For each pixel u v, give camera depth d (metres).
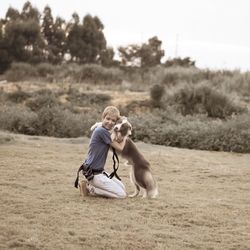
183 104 22.56
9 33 40.41
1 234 6.22
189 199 8.60
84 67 34.66
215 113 21.95
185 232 6.75
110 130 8.63
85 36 44.03
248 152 15.25
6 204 7.63
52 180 9.62
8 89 28.23
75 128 17.72
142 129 17.03
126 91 27.53
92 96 24.81
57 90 26.36
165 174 10.98
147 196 8.50
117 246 6.05
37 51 41.03
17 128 18.23
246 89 28.17
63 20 44.53
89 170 8.40
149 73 34.81
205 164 12.41
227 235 6.68
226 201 8.59
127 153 8.57
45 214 7.18
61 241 6.10
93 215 7.27
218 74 30.45
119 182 8.62
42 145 14.05
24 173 10.11
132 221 7.08
